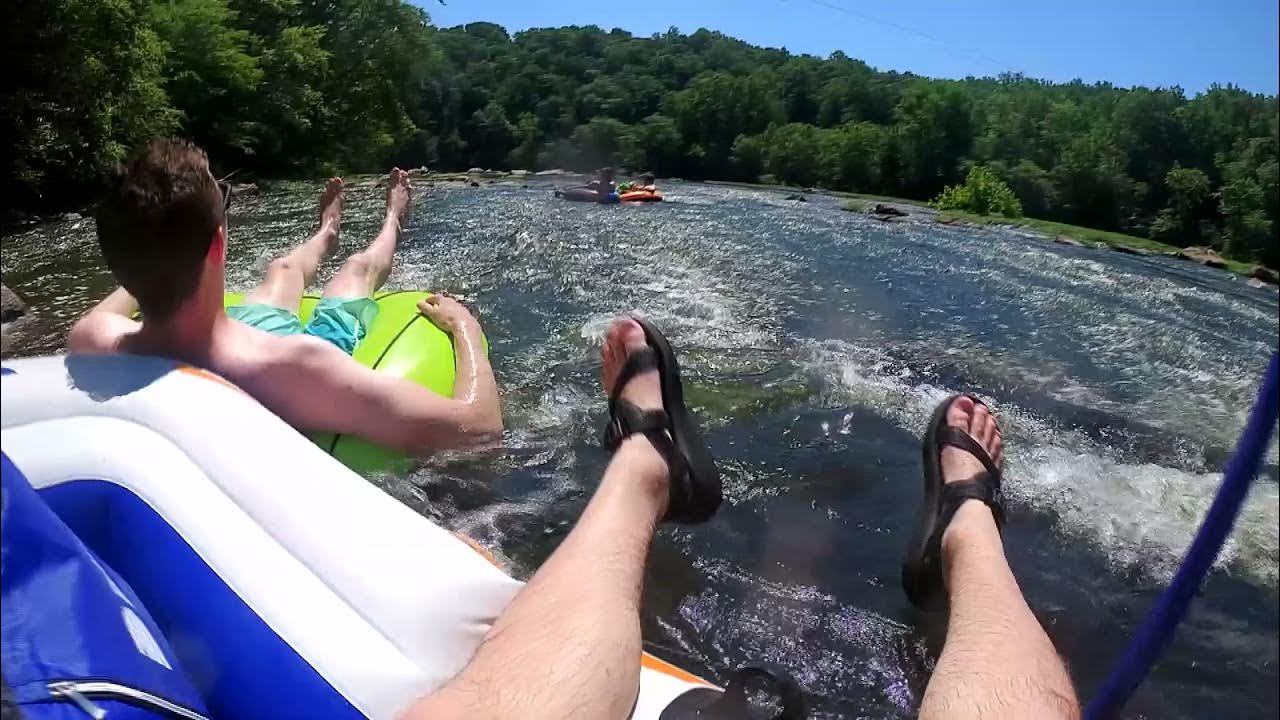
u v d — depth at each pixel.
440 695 1.28
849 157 43.53
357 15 27.09
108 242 2.02
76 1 12.27
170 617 1.42
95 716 1.03
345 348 2.94
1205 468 3.87
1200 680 2.31
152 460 1.56
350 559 1.46
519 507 2.79
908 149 42.22
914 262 9.08
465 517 2.72
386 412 2.57
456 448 2.80
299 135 22.72
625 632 1.45
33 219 10.12
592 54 69.06
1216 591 2.77
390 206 4.04
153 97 14.03
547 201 13.32
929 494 2.26
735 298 6.23
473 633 1.46
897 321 6.08
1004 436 4.01
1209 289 9.91
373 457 2.58
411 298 3.41
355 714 1.28
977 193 20.31
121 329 2.24
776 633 2.30
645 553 1.76
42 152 11.38
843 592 2.49
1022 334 6.11
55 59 12.34
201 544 1.46
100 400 1.64
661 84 63.47
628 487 1.90
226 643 1.36
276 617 1.37
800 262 8.20
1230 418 4.61
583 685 1.32
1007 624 1.62
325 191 3.77
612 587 1.55
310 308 3.25
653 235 9.41
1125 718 2.15
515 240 8.21
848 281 7.41
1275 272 12.05
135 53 13.48
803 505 3.01
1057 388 4.88
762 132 53.50
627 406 2.13
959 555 1.96
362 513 1.56
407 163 63.69
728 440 3.54
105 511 1.53
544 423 3.44
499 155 67.31
